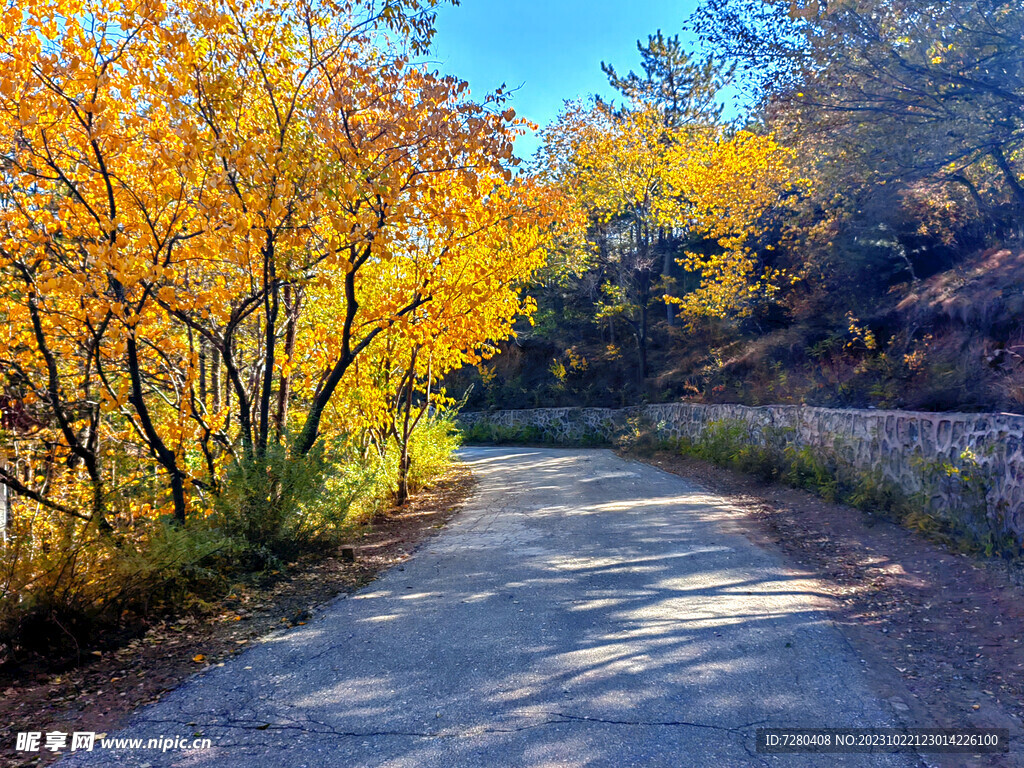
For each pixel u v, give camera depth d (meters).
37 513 7.19
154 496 6.91
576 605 5.71
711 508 10.28
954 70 9.15
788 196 16.34
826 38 9.70
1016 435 6.59
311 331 10.50
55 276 6.31
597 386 28.42
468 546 8.40
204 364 10.59
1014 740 3.36
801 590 5.99
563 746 3.38
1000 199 12.47
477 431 30.08
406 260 10.59
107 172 6.45
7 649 4.74
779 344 16.81
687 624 5.13
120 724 3.81
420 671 4.43
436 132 7.62
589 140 24.81
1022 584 5.56
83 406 7.50
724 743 3.37
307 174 7.16
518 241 10.95
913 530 7.71
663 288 27.09
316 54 7.77
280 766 3.28
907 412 8.96
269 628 5.51
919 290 12.77
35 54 6.01
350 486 8.75
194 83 6.79
